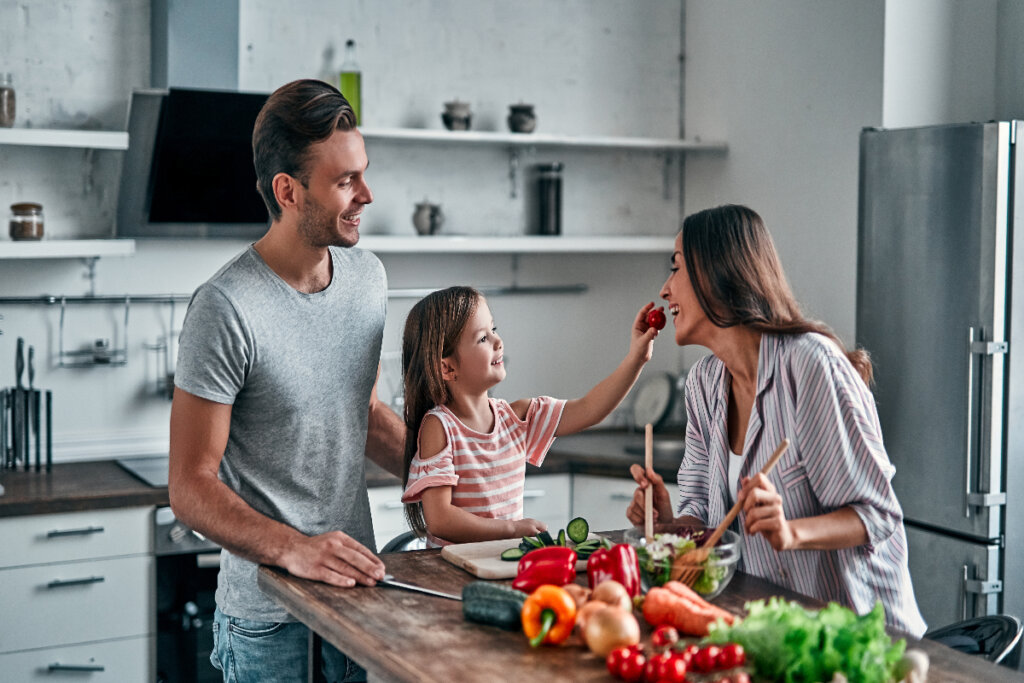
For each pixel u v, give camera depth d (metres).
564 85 4.07
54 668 2.91
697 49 4.18
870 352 3.25
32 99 3.31
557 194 3.95
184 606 3.05
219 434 1.79
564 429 2.12
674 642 1.30
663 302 4.29
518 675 1.24
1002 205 2.90
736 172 3.99
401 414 3.85
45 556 2.88
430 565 1.70
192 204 3.29
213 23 3.24
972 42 3.54
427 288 3.90
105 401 3.49
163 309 3.55
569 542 1.74
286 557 1.64
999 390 2.95
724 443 1.75
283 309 1.84
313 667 1.67
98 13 3.37
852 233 3.48
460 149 3.92
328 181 1.77
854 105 3.46
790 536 1.47
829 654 1.17
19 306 3.35
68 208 3.39
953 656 1.32
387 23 3.76
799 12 3.66
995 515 2.98
